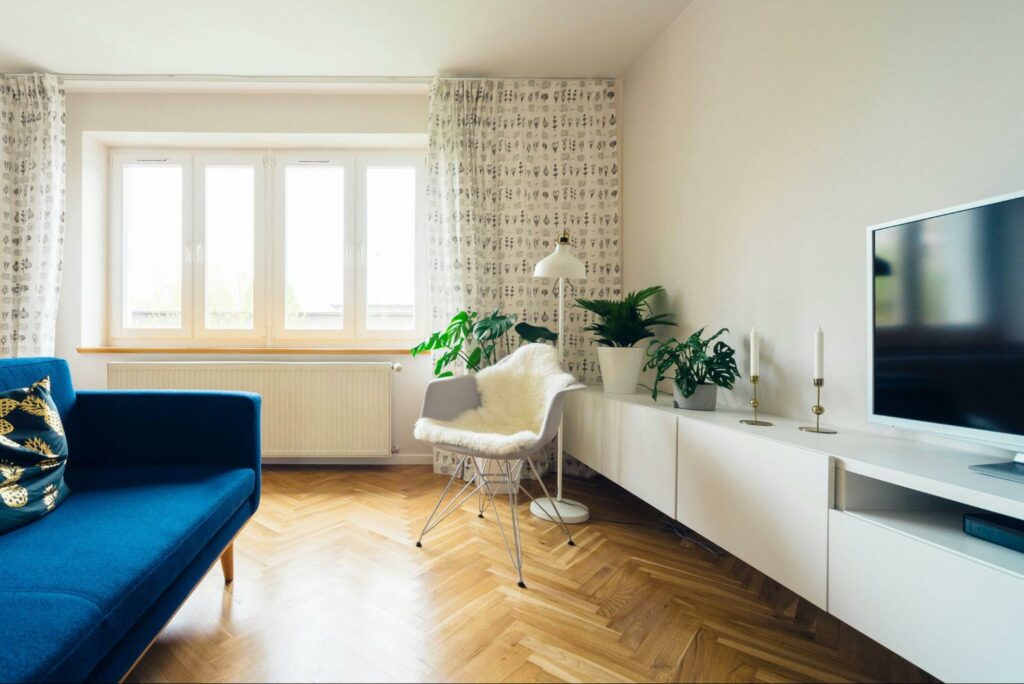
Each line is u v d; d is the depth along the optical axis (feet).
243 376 9.61
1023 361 3.02
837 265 4.90
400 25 7.89
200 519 3.78
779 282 5.67
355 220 10.53
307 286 10.52
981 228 3.27
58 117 9.22
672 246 7.97
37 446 3.95
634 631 4.47
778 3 5.69
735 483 4.64
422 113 9.97
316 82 9.46
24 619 2.35
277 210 10.47
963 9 3.79
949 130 3.89
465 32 8.11
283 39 8.21
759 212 6.00
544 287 9.48
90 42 8.27
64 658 2.21
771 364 5.77
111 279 10.34
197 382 9.55
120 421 5.15
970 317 3.33
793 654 4.17
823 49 5.08
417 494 8.26
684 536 6.70
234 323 10.48
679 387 6.08
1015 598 2.52
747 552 4.46
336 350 9.92
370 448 9.78
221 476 4.73
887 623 3.18
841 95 4.87
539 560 5.89
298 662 3.94
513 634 4.38
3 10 7.45
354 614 4.64
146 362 9.62
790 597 5.13
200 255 10.41
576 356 9.48
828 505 3.63
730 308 6.54
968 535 3.05
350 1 7.30
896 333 3.85
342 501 7.88
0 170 8.96
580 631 4.46
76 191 9.70
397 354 10.12
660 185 8.34
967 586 2.73
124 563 2.97
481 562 5.79
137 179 10.44
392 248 10.59
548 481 9.31
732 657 4.12
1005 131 3.53
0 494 3.45
